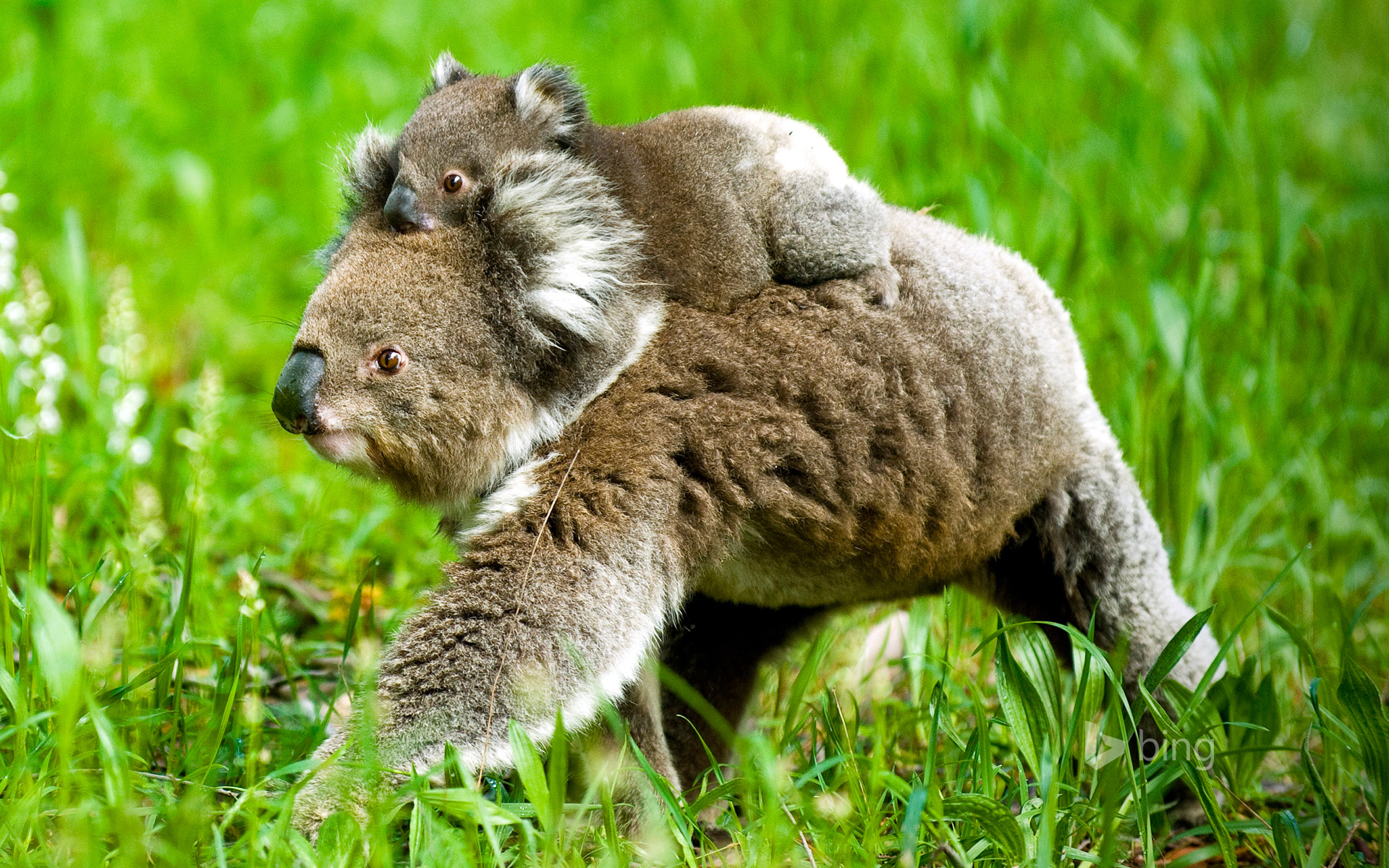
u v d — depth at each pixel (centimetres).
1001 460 757
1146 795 689
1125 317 1172
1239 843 788
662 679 771
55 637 603
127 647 794
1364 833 786
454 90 767
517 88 743
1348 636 822
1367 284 1386
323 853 616
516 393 714
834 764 697
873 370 731
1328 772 811
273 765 761
